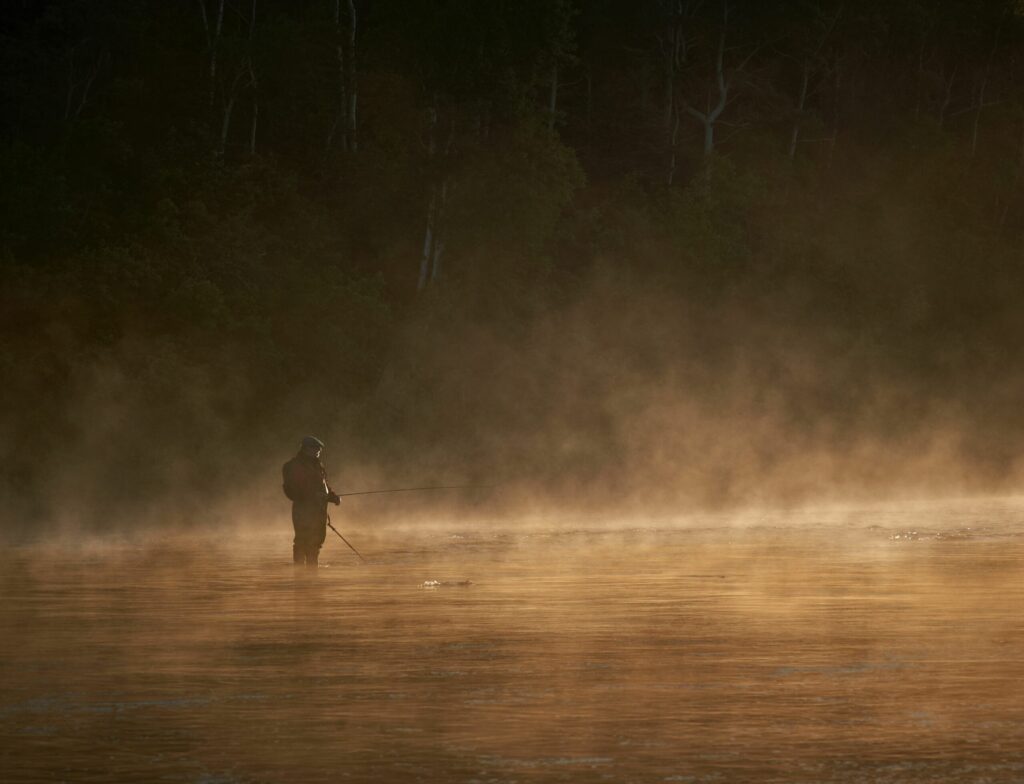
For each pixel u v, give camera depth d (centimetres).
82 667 2859
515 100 19312
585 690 2530
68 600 4359
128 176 19862
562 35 19700
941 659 2867
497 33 19200
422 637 3303
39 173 18088
